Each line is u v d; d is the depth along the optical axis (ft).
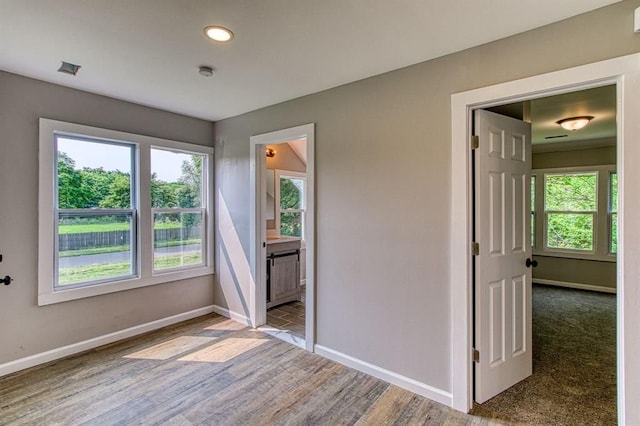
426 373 7.77
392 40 6.75
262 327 12.03
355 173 9.00
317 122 9.87
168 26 6.27
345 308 9.27
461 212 7.13
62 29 6.40
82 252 10.13
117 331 10.77
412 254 7.95
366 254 8.79
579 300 15.79
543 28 6.18
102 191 10.56
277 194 17.02
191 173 13.05
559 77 6.02
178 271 12.43
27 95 8.84
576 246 18.37
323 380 8.45
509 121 7.88
